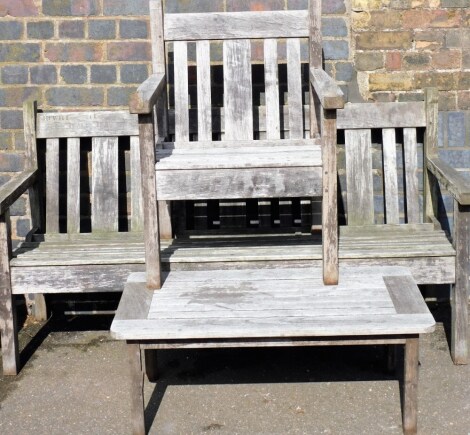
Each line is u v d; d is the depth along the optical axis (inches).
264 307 117.0
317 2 148.3
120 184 160.6
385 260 133.1
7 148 159.9
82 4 155.9
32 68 157.6
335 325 110.0
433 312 160.1
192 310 116.4
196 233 154.7
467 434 115.3
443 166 144.3
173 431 117.6
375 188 161.0
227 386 131.4
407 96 159.3
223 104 157.4
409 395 113.7
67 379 135.3
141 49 157.5
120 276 133.8
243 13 149.8
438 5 156.8
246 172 124.6
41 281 133.7
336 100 118.5
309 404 125.0
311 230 153.9
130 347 111.9
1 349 145.4
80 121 153.5
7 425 120.6
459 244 131.6
